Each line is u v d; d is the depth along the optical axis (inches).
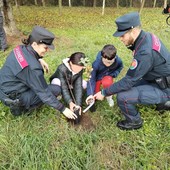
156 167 94.8
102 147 102.8
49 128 109.8
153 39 95.3
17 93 103.8
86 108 115.8
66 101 114.7
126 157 99.7
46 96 98.1
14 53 97.0
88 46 207.5
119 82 101.2
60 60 168.1
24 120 112.3
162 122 115.7
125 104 105.2
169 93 106.6
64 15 388.2
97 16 386.9
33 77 94.6
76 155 98.4
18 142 101.5
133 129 111.0
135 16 89.6
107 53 109.3
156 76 102.9
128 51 201.3
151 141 105.3
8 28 247.8
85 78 135.1
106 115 120.0
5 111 118.4
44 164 93.8
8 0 236.5
